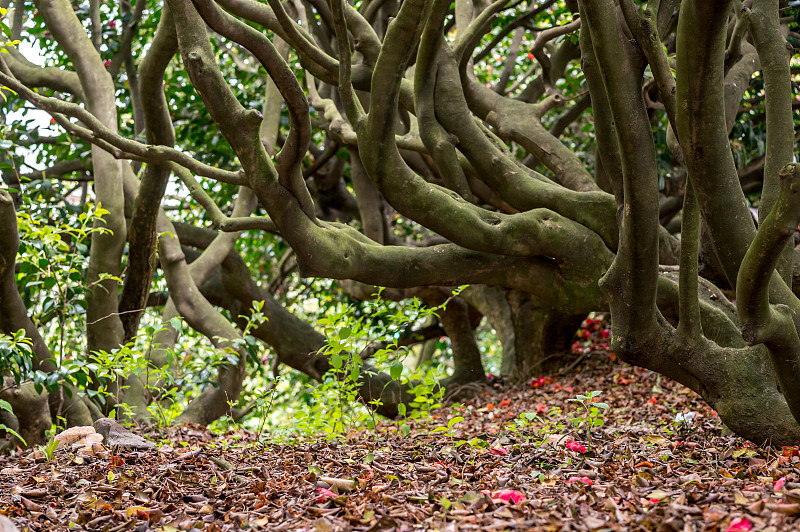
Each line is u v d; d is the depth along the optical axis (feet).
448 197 15.33
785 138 13.61
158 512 9.77
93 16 24.59
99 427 16.20
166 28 17.61
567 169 19.98
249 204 27.22
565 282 16.79
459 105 17.83
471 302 35.58
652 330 13.04
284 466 13.20
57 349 26.45
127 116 32.58
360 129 14.40
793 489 9.53
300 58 19.52
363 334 18.04
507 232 15.88
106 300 22.03
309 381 36.32
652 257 12.12
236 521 9.36
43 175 25.61
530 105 21.08
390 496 10.06
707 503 9.00
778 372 12.06
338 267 14.58
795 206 9.81
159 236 23.85
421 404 19.26
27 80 23.82
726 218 11.85
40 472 13.16
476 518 8.72
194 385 23.43
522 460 12.96
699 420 18.29
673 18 22.90
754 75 25.48
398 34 13.09
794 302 13.53
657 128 25.52
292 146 12.75
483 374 32.71
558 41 29.76
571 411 22.62
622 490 10.05
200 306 24.48
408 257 15.88
